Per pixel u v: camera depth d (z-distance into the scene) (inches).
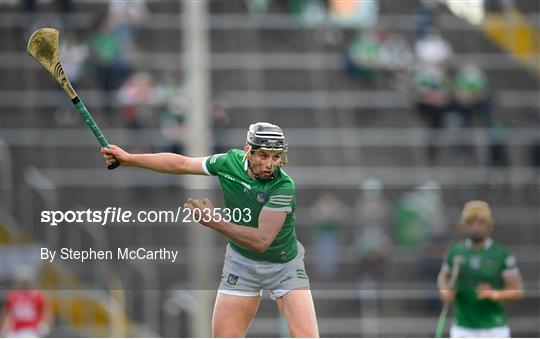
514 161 2361.0
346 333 2150.6
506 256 1465.3
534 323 2283.5
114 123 2249.0
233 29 2443.4
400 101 2416.3
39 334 2014.0
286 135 2354.8
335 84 2432.3
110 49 2285.9
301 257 1060.5
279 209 1010.7
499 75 2498.8
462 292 1476.4
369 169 2322.8
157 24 2357.3
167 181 2166.6
